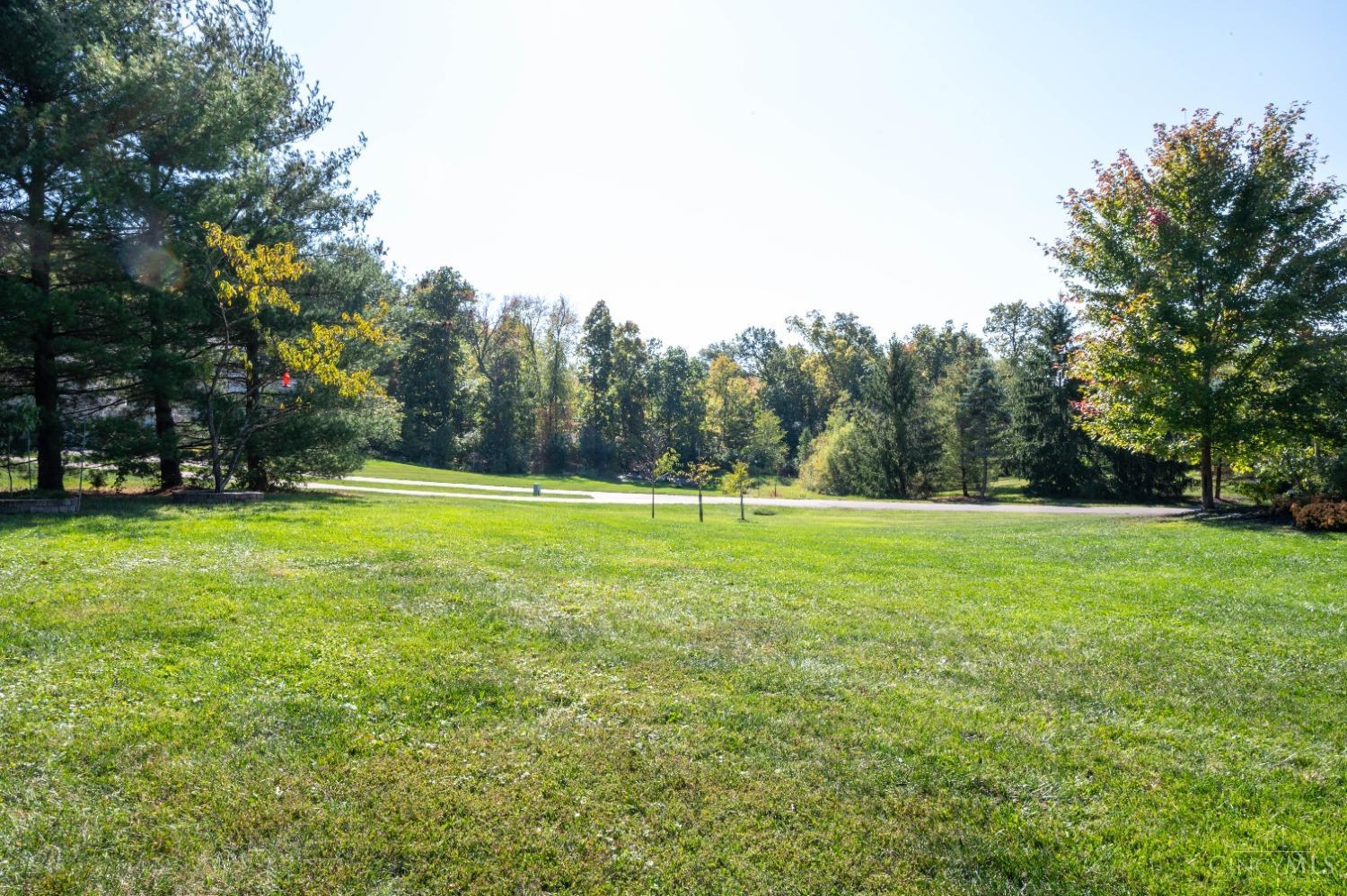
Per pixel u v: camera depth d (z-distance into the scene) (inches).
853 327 3494.1
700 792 171.2
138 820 151.3
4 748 174.6
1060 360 1814.7
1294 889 142.9
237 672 227.1
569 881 139.7
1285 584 425.7
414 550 438.3
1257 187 746.2
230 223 697.6
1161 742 207.2
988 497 1818.4
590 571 424.8
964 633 313.6
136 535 423.5
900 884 141.9
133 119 584.4
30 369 659.4
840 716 216.8
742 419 2866.6
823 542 628.7
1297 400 741.9
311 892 133.6
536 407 2645.2
